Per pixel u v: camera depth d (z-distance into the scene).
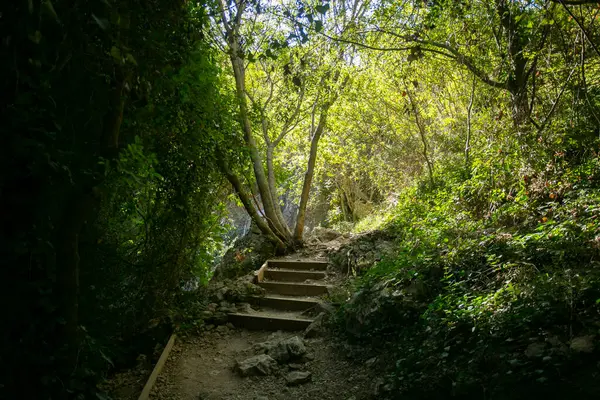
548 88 6.21
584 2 3.76
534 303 3.29
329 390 4.15
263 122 10.25
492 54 6.54
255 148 8.70
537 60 5.89
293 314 6.28
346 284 6.67
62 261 2.64
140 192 4.59
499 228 5.19
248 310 6.40
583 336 2.81
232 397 4.28
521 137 5.71
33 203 2.39
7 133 2.20
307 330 5.51
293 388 4.35
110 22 2.58
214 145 5.98
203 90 5.27
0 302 2.41
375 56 8.95
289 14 4.10
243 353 5.25
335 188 18.12
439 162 10.20
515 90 6.24
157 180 4.97
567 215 4.45
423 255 5.23
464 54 6.70
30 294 2.49
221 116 6.15
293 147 12.94
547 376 2.68
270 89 10.73
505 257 4.29
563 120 5.79
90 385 2.97
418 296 4.64
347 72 9.59
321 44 8.44
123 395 4.35
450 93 9.72
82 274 3.63
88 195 2.69
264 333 5.86
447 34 6.73
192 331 5.76
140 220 5.50
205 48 5.23
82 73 2.74
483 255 4.54
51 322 2.60
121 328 5.02
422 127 10.58
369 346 4.58
